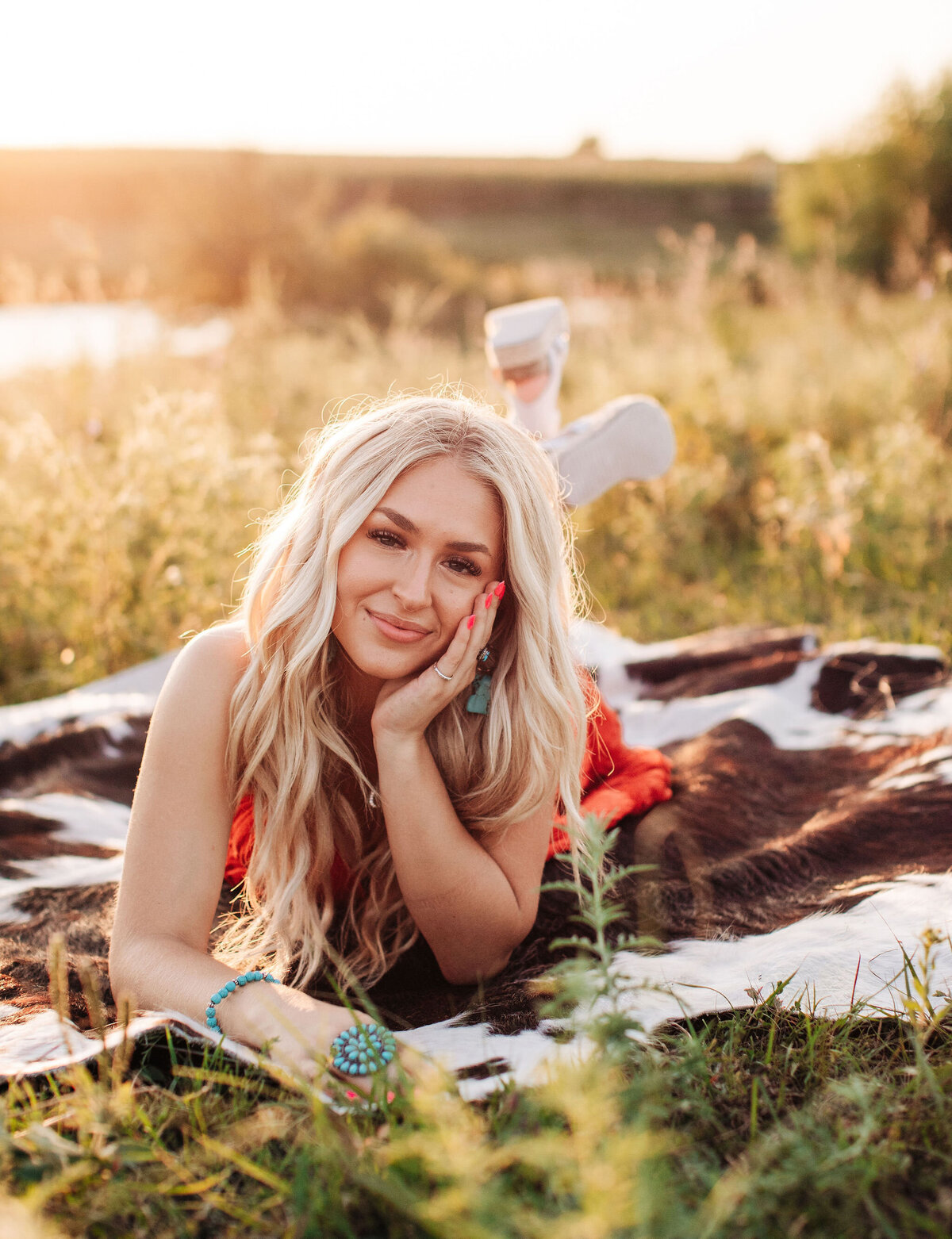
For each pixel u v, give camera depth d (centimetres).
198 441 424
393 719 181
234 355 823
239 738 184
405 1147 117
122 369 683
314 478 187
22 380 667
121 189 3034
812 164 1842
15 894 223
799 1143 121
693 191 3850
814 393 690
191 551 392
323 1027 148
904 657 330
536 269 1650
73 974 191
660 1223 104
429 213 3838
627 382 727
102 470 424
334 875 207
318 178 1783
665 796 252
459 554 178
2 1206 110
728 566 536
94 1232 120
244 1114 141
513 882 194
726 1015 164
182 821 176
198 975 162
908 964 159
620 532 554
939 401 615
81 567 404
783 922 206
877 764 275
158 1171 128
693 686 337
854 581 446
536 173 4153
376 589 177
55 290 680
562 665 192
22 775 288
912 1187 125
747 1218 114
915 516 469
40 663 414
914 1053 155
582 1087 119
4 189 2967
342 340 967
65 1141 125
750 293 1051
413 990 198
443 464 178
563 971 143
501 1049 158
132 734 306
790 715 312
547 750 192
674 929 205
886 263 1606
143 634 390
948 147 1644
